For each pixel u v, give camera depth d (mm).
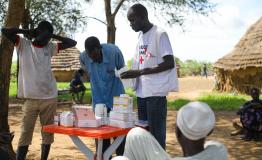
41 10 16188
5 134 3850
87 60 5457
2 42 5984
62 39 5816
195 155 2465
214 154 2494
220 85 24828
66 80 32531
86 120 4633
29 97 5469
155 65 4723
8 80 6047
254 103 8961
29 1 14500
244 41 23844
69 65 31984
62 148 7770
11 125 11336
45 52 5562
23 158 5609
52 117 5660
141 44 4848
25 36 5719
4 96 5980
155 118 4703
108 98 5371
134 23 4762
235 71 23172
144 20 4758
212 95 21266
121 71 4926
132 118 4633
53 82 5684
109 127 4664
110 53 5363
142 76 4781
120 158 2613
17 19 5941
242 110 9094
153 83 4664
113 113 4703
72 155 7105
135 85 4945
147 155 2684
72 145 8086
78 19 16625
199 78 44594
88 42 5164
